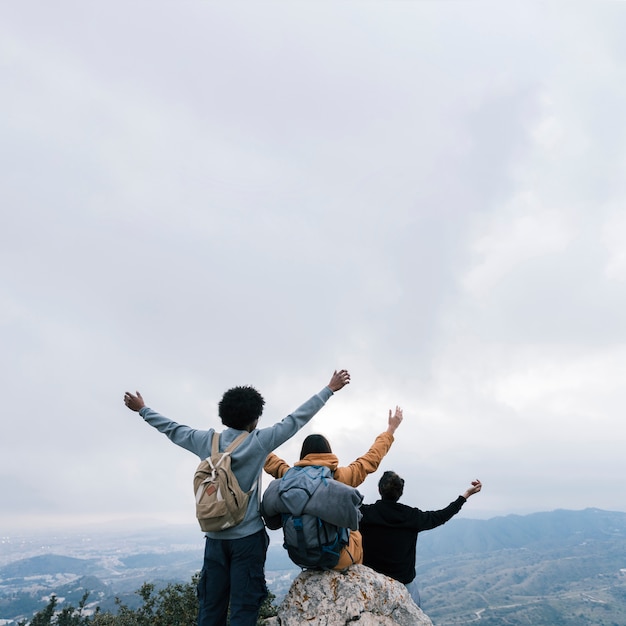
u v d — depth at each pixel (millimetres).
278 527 4859
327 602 4941
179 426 4703
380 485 6156
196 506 4023
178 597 12156
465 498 6152
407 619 5141
